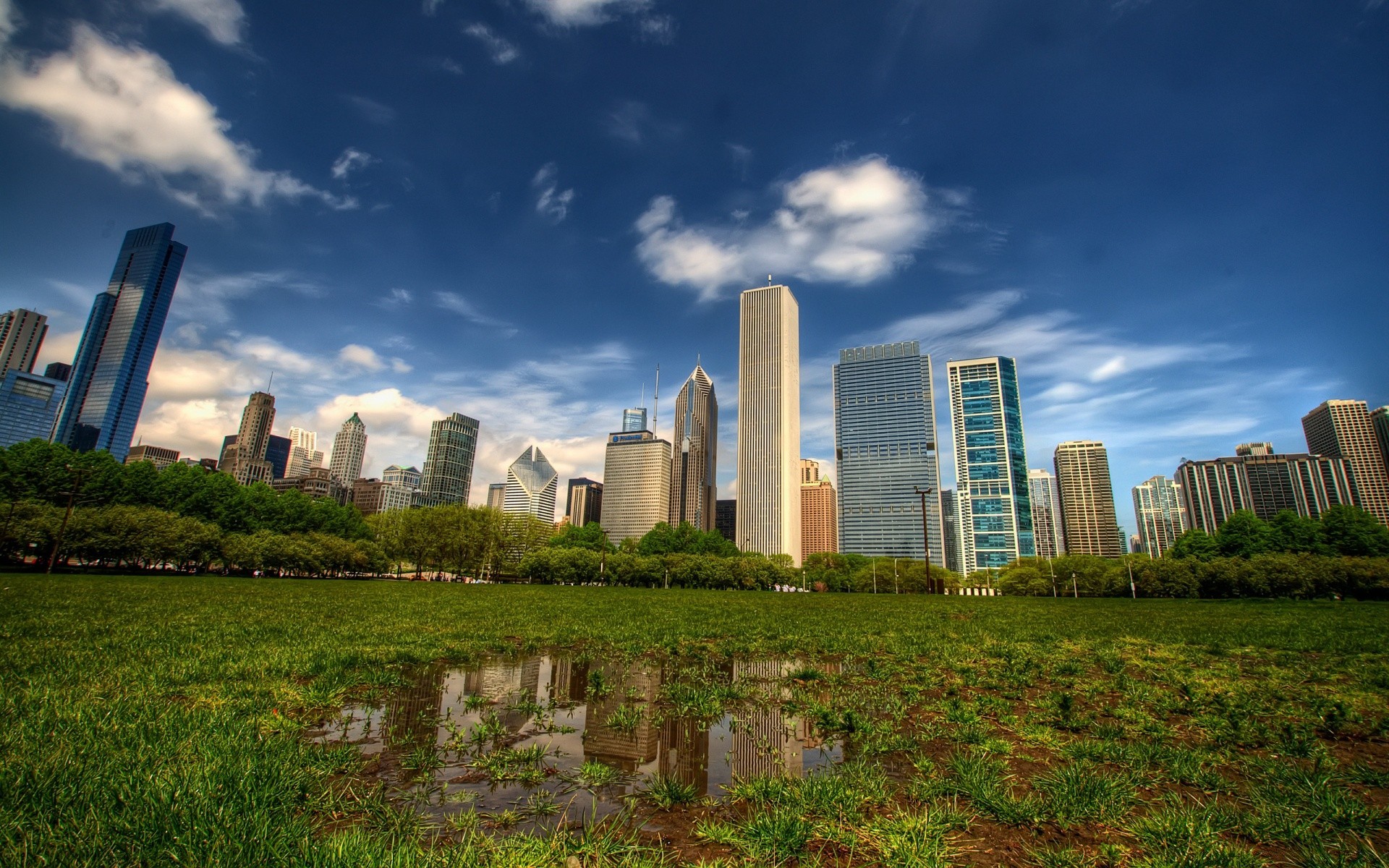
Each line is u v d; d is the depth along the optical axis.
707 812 5.59
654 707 10.20
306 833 4.41
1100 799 5.68
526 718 9.25
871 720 9.23
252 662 11.41
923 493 66.62
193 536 60.56
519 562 110.12
